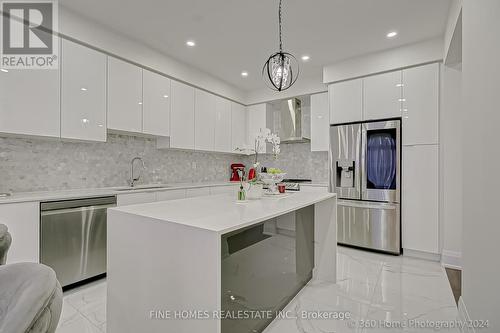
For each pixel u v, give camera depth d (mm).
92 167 3131
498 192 1293
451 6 2408
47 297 556
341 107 3779
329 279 2605
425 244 3152
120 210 1653
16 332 485
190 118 3996
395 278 2643
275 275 2008
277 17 2654
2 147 2441
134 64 3205
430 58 3104
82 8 2512
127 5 2463
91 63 2750
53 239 2254
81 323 1870
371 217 3457
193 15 2625
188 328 1258
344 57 3623
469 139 1645
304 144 4930
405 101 3301
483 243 1454
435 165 3109
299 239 2410
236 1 2396
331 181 3812
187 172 4434
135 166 3625
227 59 3715
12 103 2215
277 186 2703
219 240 1175
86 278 2473
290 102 4734
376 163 3441
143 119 3289
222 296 1437
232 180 5180
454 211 2949
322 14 2600
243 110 5176
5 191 2457
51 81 2445
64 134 2531
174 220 1364
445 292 2332
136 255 1503
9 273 650
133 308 1502
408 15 2619
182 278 1283
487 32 1404
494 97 1331
